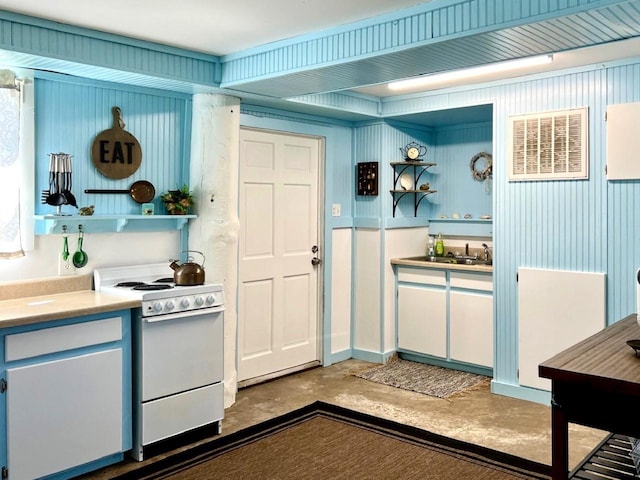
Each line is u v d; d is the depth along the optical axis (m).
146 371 3.06
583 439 3.38
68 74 3.25
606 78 3.62
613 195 3.62
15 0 2.57
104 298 3.07
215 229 3.84
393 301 5.10
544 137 3.89
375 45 2.84
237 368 4.30
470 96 4.29
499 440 3.34
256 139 4.39
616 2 2.13
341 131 5.04
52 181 3.19
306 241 4.84
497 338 4.18
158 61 3.32
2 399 2.56
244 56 3.47
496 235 4.16
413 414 3.77
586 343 2.20
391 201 5.05
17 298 3.08
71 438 2.79
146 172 3.70
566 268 3.84
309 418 3.70
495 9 2.43
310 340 4.91
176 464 3.03
